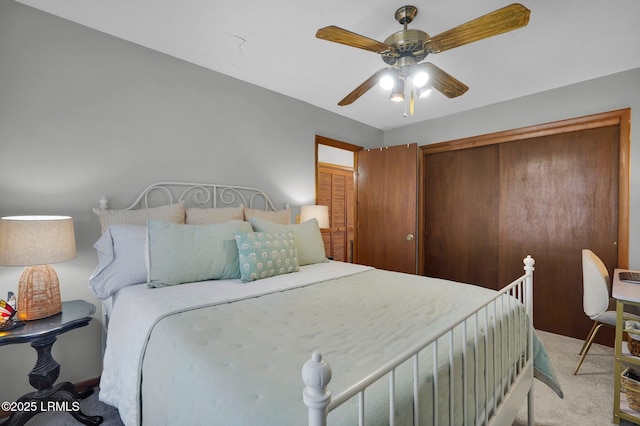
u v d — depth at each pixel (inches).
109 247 65.4
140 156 81.5
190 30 74.5
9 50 64.0
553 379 62.3
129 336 48.5
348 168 232.1
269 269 73.7
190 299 54.7
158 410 37.8
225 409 27.6
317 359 19.8
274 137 112.7
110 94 76.7
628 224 94.3
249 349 36.5
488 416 44.4
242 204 97.5
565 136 108.3
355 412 25.6
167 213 78.5
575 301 106.9
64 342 70.7
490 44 78.8
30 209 66.1
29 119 66.2
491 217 127.5
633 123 93.1
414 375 29.5
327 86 107.8
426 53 64.7
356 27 71.9
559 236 110.1
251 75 99.2
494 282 126.6
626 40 77.0
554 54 84.1
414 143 139.5
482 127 126.6
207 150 94.6
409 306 54.2
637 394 61.3
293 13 67.4
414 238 138.6
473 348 41.0
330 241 218.4
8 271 64.2
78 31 72.1
